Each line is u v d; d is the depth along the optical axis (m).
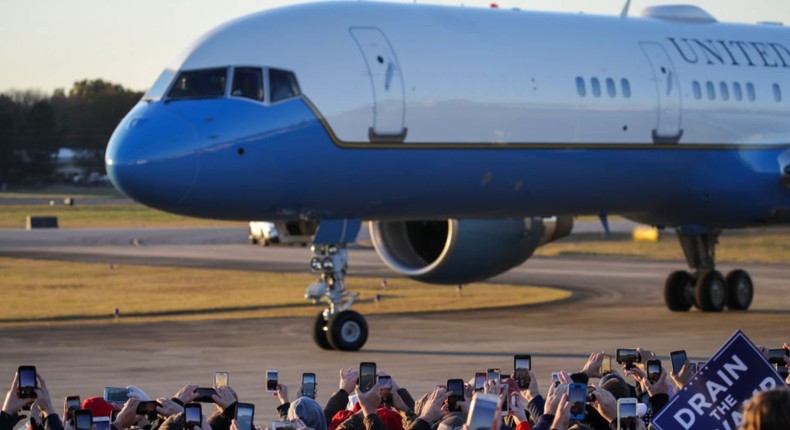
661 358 71.88
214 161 71.44
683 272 102.75
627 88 85.94
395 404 33.69
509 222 89.38
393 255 91.88
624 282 137.75
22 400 28.95
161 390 59.81
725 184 91.69
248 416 27.66
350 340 76.62
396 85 76.06
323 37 75.75
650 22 91.81
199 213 73.81
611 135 85.12
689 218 95.25
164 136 71.00
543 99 81.75
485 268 89.56
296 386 61.22
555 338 83.00
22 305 112.81
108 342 81.44
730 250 183.50
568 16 87.81
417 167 77.50
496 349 77.00
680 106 88.44
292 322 95.50
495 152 79.94
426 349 77.38
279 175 73.50
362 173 75.94
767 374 28.11
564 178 84.06
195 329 90.12
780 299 114.81
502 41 81.75
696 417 28.48
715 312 101.75
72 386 61.44
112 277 151.00
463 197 81.00
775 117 93.44
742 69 92.75
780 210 95.00
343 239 78.88
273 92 73.50
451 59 78.69
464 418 29.53
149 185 70.81
